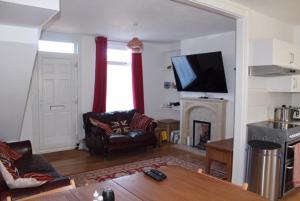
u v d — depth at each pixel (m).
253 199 1.51
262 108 3.68
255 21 3.39
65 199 1.50
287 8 3.24
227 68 5.18
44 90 5.16
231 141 3.84
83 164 4.55
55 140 5.38
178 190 1.64
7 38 2.41
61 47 5.30
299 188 3.51
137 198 1.51
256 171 3.10
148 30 4.92
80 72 5.54
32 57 2.68
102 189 1.64
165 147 5.83
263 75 3.53
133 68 6.27
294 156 3.28
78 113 5.59
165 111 7.00
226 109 5.30
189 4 2.74
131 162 4.70
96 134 4.96
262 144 3.14
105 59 5.71
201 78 5.51
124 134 5.29
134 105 6.34
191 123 6.05
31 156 3.57
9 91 3.05
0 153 2.92
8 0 1.71
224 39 5.17
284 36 4.00
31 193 2.20
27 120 4.97
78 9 3.54
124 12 3.69
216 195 1.56
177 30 4.92
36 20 2.20
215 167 4.42
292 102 4.45
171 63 6.60
